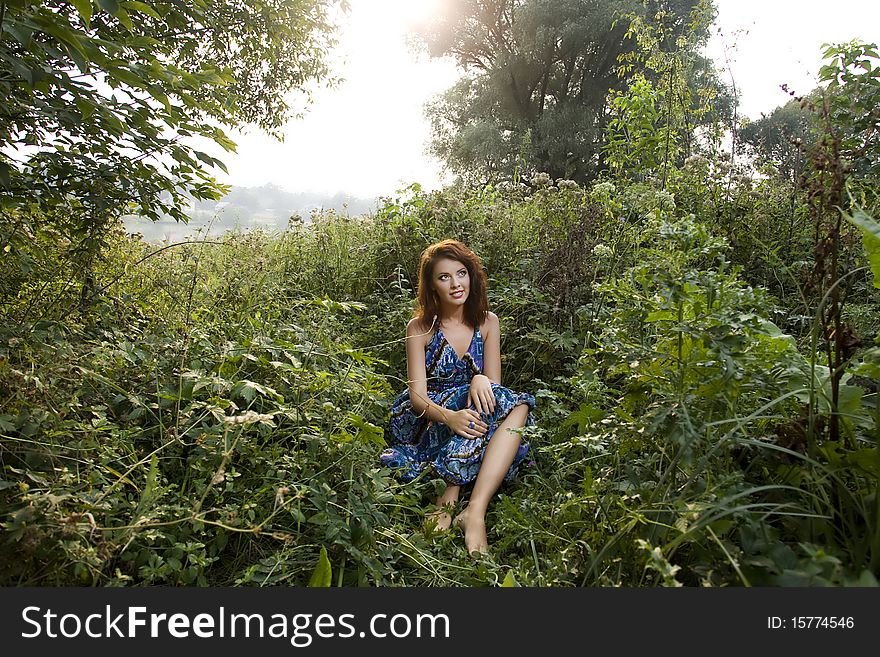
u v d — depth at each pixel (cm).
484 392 284
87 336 256
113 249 303
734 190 438
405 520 235
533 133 2667
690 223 201
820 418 172
